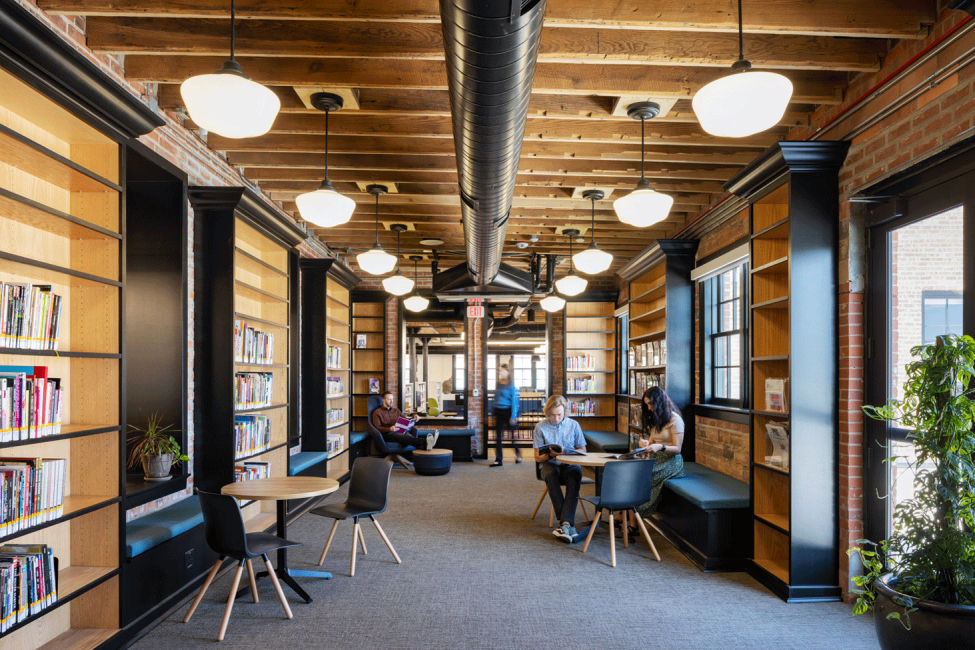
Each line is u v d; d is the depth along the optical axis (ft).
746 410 18.19
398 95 13.52
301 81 12.24
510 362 58.18
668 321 22.85
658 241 22.68
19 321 8.84
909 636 8.81
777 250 15.43
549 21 9.98
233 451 15.78
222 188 15.39
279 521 13.97
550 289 29.99
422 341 59.11
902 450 11.78
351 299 34.35
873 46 11.52
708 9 10.11
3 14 7.90
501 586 14.08
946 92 10.11
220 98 8.82
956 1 8.15
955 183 10.28
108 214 11.16
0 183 9.56
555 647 10.93
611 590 13.84
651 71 12.52
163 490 13.46
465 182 13.60
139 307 14.56
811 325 13.19
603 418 34.19
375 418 32.50
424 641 11.16
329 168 17.35
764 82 8.72
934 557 8.95
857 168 12.60
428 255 29.89
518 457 35.06
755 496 14.99
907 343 11.68
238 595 13.48
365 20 10.16
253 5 9.96
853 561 12.71
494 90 8.57
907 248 11.68
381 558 16.25
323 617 12.27
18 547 8.95
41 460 9.18
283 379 20.03
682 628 11.75
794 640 11.22
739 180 14.84
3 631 8.14
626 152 16.34
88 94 9.77
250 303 19.25
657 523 19.66
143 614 11.57
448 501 23.75
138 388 14.52
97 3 10.07
